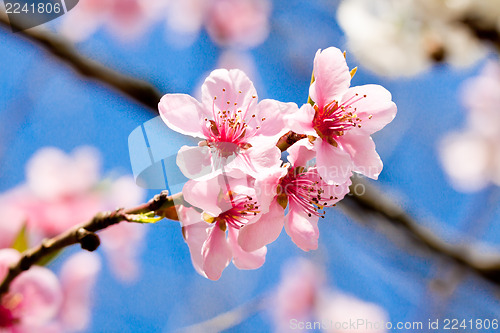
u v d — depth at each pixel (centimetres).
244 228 37
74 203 49
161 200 37
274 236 37
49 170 49
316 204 38
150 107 51
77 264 47
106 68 50
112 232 50
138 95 50
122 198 49
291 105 38
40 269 41
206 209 37
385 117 38
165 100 37
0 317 40
